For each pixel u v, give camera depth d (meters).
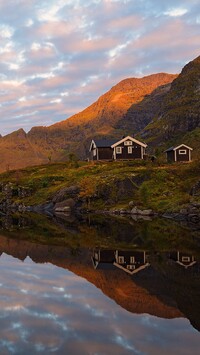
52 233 43.19
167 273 21.73
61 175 103.69
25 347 11.82
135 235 38.91
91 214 69.00
